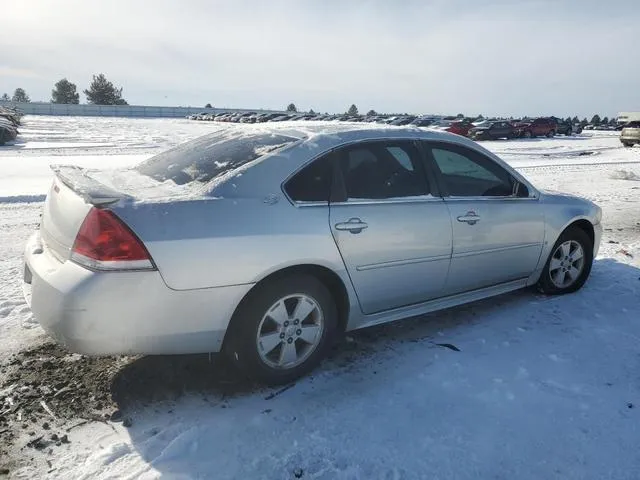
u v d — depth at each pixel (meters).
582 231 4.79
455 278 3.92
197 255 2.78
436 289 3.84
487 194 4.18
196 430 2.72
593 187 12.17
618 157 21.27
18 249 6.03
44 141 24.50
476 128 35.66
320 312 3.27
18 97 106.06
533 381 3.28
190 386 3.17
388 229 3.44
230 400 3.04
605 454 2.62
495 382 3.26
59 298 2.65
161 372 3.31
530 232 4.34
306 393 3.12
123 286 2.65
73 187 2.89
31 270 2.95
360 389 3.17
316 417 2.88
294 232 3.07
